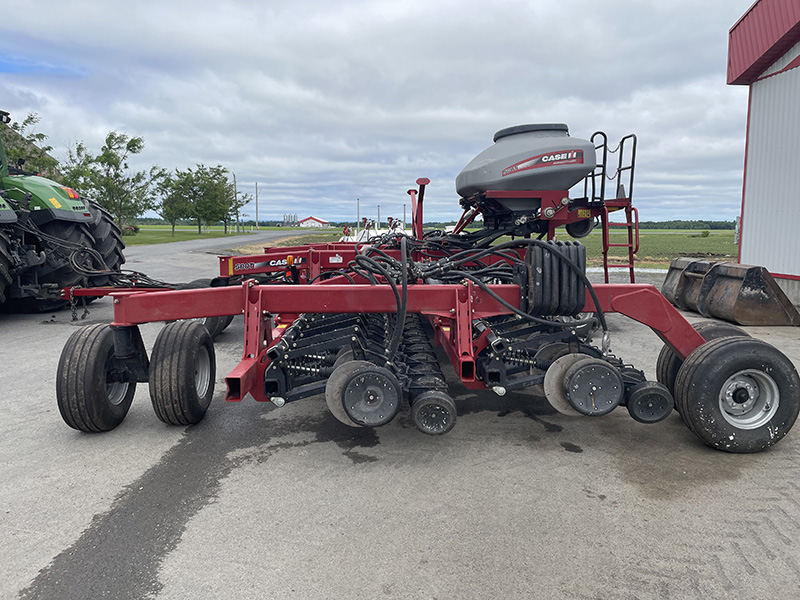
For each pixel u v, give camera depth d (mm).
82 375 3400
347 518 2602
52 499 2795
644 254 22438
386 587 2113
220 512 2662
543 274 3416
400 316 3328
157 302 3381
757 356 3189
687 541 2396
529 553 2320
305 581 2152
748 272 7566
